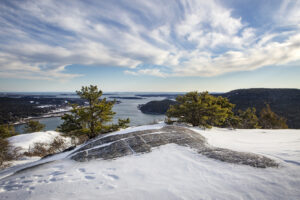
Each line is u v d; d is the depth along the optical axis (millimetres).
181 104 18703
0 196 3621
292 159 4512
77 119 14062
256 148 6566
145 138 8055
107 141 8211
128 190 3512
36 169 5738
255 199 2871
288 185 3152
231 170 4156
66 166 5672
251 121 27828
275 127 27000
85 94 14211
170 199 3090
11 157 14188
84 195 3383
